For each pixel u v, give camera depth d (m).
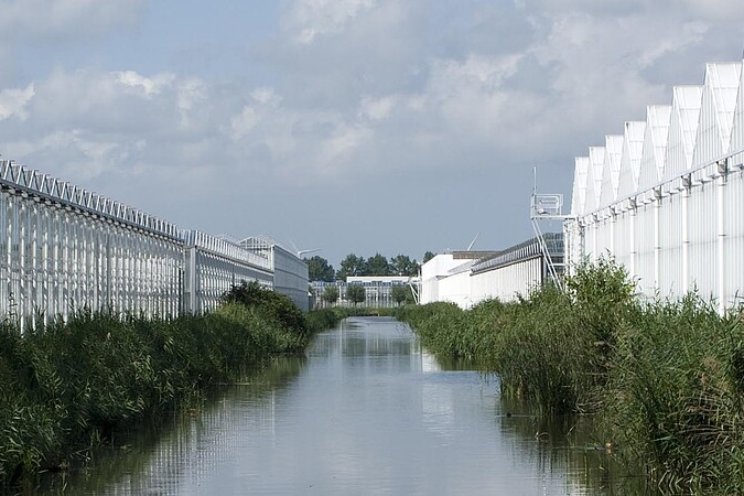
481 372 55.72
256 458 27.45
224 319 61.19
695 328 26.41
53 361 29.27
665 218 49.25
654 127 52.03
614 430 26.61
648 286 52.00
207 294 86.50
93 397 30.28
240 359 58.94
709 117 42.78
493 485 23.84
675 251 47.44
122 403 31.83
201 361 45.91
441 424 34.09
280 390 45.75
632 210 55.53
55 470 25.62
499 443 29.95
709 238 42.62
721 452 21.36
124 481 24.36
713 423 22.56
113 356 33.78
